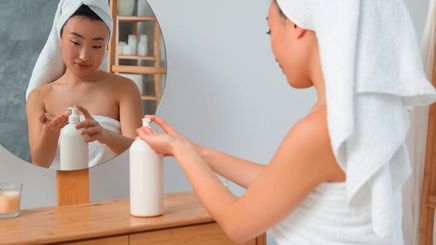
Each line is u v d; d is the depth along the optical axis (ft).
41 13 4.83
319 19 2.55
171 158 5.90
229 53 6.12
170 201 4.87
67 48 4.91
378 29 2.51
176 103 5.86
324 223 2.75
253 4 6.21
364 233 2.70
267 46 6.32
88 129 4.97
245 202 2.80
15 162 5.13
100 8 5.02
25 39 4.78
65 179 4.86
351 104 2.36
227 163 3.61
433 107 5.64
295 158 2.64
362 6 2.52
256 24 6.24
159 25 5.30
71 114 4.92
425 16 7.32
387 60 2.50
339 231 2.72
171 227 4.18
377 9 2.54
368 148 2.45
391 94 2.55
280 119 6.46
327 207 2.73
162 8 5.74
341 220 2.71
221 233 4.37
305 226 2.81
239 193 6.32
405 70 2.54
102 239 3.93
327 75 2.45
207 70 6.01
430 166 5.71
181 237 4.22
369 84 2.42
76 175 4.90
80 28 4.94
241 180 3.57
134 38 5.19
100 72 5.04
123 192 5.60
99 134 5.02
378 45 2.49
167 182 5.89
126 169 5.60
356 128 2.45
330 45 2.47
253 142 6.31
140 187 4.26
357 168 2.46
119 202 4.87
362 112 2.46
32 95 4.81
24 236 3.75
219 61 6.07
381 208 2.50
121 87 5.13
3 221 4.19
